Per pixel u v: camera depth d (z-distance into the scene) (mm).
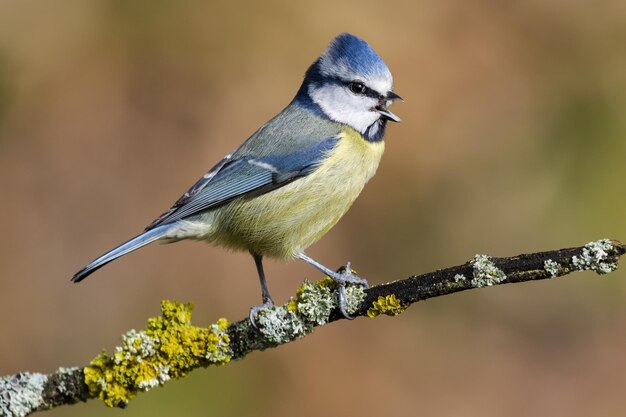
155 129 11781
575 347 11273
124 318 11023
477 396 10953
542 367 11188
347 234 11680
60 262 11164
